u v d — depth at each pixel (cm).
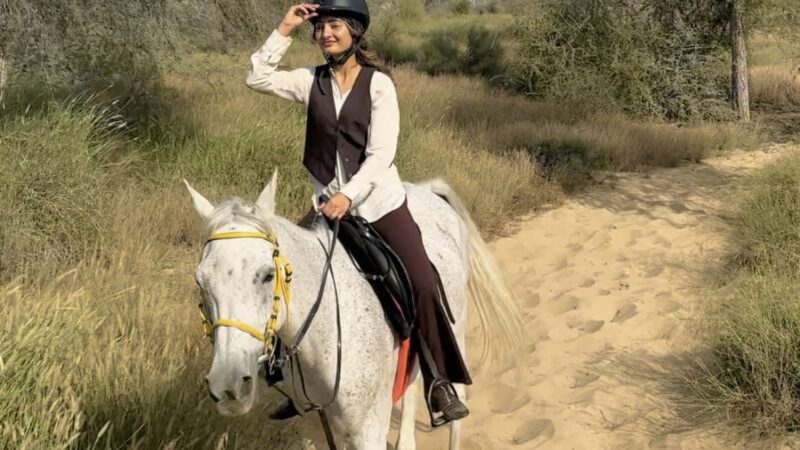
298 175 836
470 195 899
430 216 417
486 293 453
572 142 1159
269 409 424
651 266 772
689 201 991
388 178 349
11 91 823
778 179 834
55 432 324
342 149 326
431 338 348
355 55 326
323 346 305
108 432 353
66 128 718
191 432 371
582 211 963
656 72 1539
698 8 1561
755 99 1681
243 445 387
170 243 731
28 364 354
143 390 392
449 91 1520
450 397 355
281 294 272
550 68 1600
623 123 1381
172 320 508
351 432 326
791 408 473
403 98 1312
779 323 510
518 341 466
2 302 454
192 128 921
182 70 1230
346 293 318
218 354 249
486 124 1273
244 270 255
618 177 1105
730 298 609
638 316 647
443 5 3228
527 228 911
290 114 973
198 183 812
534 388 545
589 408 515
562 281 748
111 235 661
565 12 1623
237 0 988
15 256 591
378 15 2484
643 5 1585
